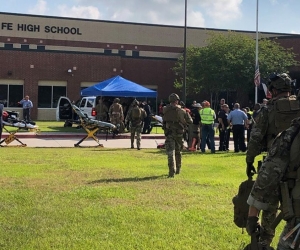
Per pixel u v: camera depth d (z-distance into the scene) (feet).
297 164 10.18
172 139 35.19
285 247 10.16
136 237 19.43
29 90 138.62
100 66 144.97
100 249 17.85
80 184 31.24
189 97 152.05
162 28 184.96
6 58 136.77
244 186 13.01
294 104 15.29
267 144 15.87
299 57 151.53
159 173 36.78
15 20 171.12
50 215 22.79
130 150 58.29
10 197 26.66
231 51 138.51
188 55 145.48
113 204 25.29
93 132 64.18
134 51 183.01
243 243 17.20
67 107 109.29
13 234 19.63
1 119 60.29
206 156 52.11
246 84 138.62
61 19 175.83
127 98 92.79
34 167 39.50
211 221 22.04
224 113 60.44
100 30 179.93
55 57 140.97
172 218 22.39
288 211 10.16
